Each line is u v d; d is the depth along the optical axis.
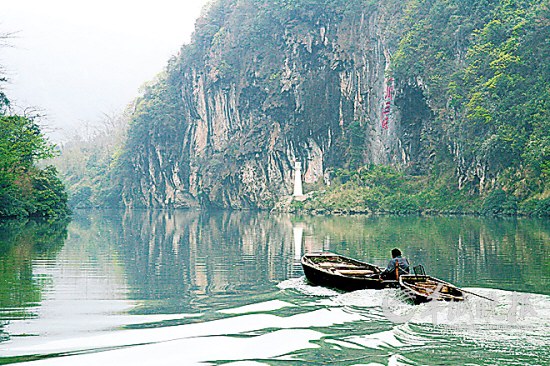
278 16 126.31
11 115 68.56
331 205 99.44
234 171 128.50
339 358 12.45
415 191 94.94
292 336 14.10
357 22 116.94
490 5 91.94
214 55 140.25
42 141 73.38
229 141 132.88
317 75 121.00
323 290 20.16
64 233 48.19
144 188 154.50
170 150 149.62
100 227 58.88
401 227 54.41
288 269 26.23
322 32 121.00
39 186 73.75
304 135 121.75
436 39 97.50
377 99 109.62
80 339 14.14
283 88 123.38
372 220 70.81
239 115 133.50
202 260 29.73
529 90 75.38
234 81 134.12
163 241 41.47
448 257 29.45
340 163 117.06
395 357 12.36
